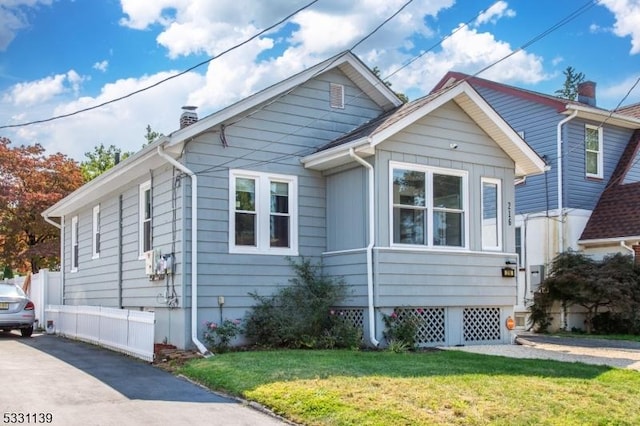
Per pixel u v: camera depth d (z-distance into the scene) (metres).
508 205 13.75
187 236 11.66
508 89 20.33
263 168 12.70
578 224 18.16
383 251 11.86
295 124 13.25
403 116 11.96
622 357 10.85
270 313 11.98
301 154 13.25
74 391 7.77
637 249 16.97
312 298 11.91
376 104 14.62
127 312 11.55
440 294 12.47
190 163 11.81
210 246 11.87
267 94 12.71
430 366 8.97
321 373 8.16
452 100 12.91
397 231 12.18
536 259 18.55
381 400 6.74
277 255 12.63
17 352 11.77
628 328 15.91
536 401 6.93
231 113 12.21
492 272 13.30
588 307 16.58
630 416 6.56
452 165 12.92
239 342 11.86
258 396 7.16
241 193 12.44
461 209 13.03
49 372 9.23
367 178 12.05
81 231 18.58
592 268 16.27
